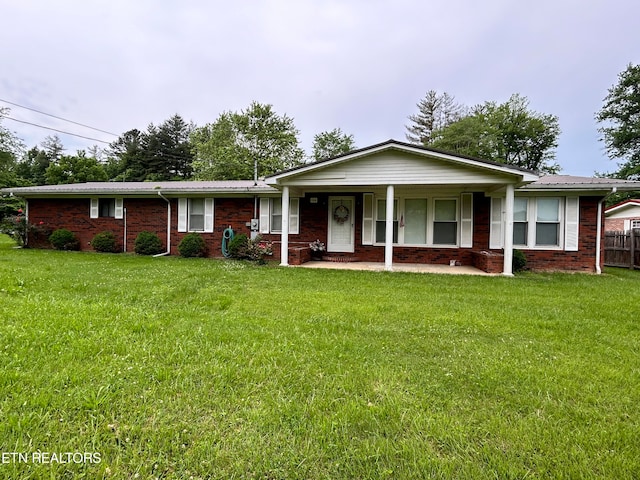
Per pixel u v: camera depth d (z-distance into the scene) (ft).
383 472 5.41
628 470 5.53
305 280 23.66
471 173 28.37
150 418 6.69
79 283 20.15
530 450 5.98
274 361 9.46
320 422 6.69
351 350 10.48
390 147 28.81
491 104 107.24
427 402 7.52
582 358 10.16
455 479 5.33
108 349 9.89
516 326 13.30
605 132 81.61
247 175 101.35
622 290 21.50
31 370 8.33
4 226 45.42
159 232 41.88
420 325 13.25
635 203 52.65
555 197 32.19
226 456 5.71
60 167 115.96
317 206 38.19
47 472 5.22
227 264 32.12
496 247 33.63
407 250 35.96
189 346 10.28
